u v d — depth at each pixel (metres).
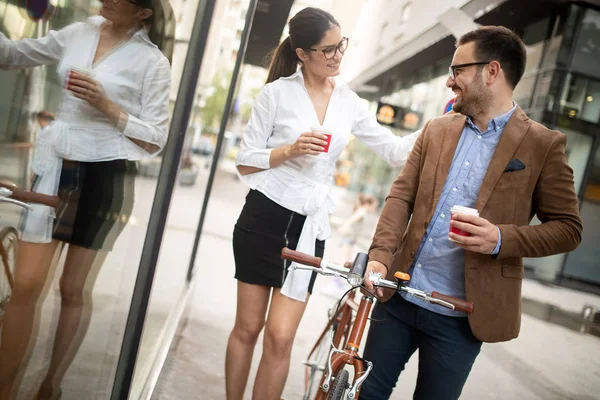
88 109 1.80
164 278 3.21
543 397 5.25
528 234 2.21
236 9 4.26
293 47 2.76
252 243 2.79
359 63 22.39
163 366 3.98
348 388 2.16
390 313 2.51
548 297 11.10
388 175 17.86
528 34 13.05
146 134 2.11
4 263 1.57
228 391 2.93
